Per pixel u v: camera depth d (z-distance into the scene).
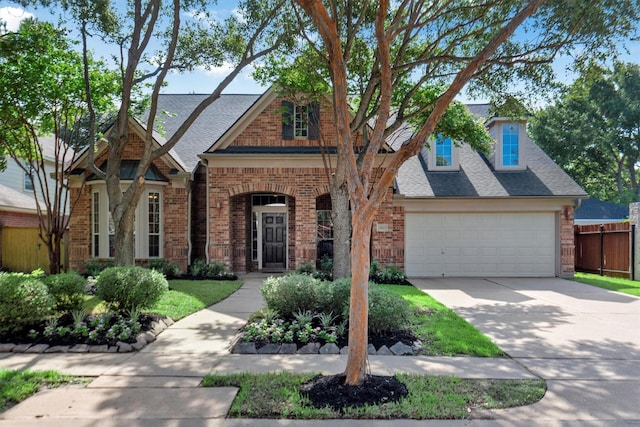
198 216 13.98
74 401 3.92
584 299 9.34
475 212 13.38
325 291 6.52
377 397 3.89
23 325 5.97
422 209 13.30
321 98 10.13
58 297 6.58
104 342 5.70
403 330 6.18
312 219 13.06
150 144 9.27
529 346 5.71
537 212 13.35
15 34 8.83
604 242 14.16
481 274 13.39
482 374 4.63
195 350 5.56
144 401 3.91
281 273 14.01
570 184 13.42
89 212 13.31
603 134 26.95
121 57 9.95
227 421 3.52
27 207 16.44
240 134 13.42
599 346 5.71
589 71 8.40
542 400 3.94
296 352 5.46
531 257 13.39
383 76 4.30
